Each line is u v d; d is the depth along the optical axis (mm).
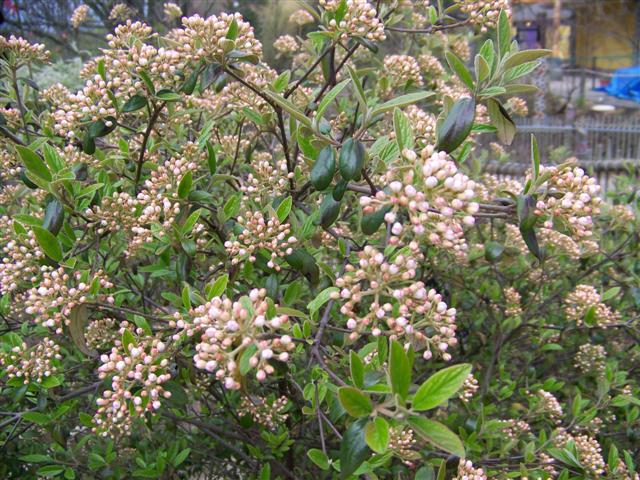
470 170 4387
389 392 1331
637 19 26172
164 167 2352
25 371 2221
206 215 2516
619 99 24891
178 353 2193
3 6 7832
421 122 2443
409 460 2475
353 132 2383
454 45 4715
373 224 1846
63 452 2967
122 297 2572
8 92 3047
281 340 1463
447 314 1651
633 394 3512
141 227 2273
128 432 2477
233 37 2115
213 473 3764
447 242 1534
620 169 11789
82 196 2209
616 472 2590
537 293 3861
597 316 3367
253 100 2668
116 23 6422
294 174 2471
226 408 2969
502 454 2910
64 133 2402
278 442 2797
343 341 2330
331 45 2402
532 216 1810
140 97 2242
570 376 4238
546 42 26312
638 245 3998
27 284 2465
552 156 6633
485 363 4047
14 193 3189
